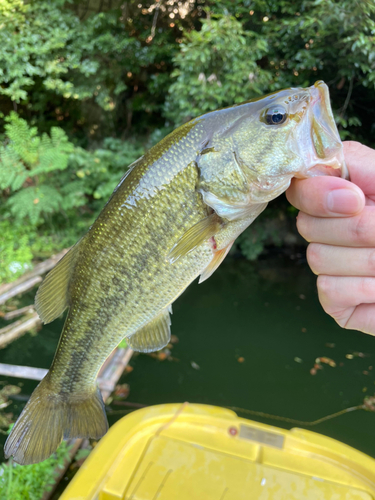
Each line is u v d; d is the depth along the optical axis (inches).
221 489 10.8
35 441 8.5
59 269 8.3
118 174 50.3
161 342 8.2
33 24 46.4
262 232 51.1
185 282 7.8
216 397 24.4
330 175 6.7
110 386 23.2
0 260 40.6
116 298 7.8
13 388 23.0
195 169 7.4
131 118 58.2
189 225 7.5
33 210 46.0
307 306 39.3
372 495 11.2
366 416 23.2
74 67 48.8
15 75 46.8
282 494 10.9
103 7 51.8
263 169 7.0
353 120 36.8
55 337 30.0
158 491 10.7
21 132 46.8
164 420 13.7
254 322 35.5
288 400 24.6
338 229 6.2
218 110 7.6
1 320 32.1
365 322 6.8
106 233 7.7
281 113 6.8
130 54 50.5
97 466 11.5
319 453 12.7
